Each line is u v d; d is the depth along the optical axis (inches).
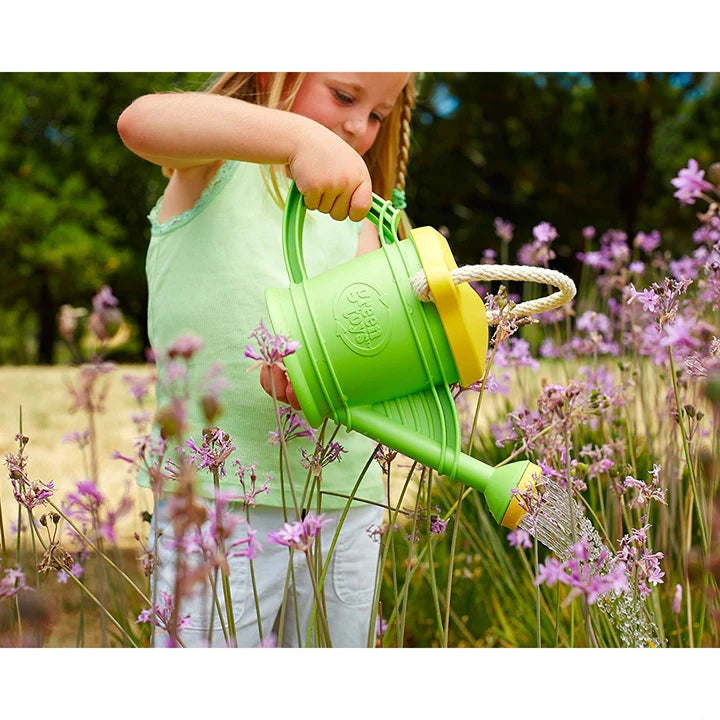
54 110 445.4
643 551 53.6
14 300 480.4
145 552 53.8
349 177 52.2
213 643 60.2
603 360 100.0
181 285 65.8
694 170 62.0
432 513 55.1
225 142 53.9
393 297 50.6
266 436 62.7
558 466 62.9
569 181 413.7
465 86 393.1
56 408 204.7
